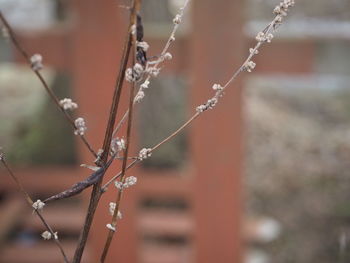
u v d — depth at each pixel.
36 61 0.65
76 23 2.63
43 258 3.76
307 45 2.63
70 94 4.75
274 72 2.67
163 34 2.68
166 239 4.09
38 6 4.85
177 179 3.76
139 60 0.78
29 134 4.70
